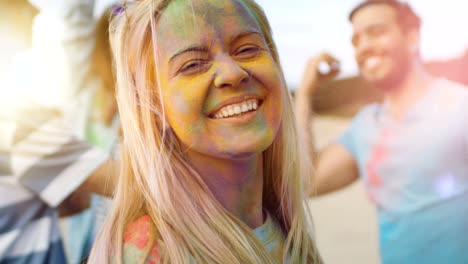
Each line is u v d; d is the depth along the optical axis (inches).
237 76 24.9
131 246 25.7
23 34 62.3
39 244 58.3
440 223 68.8
